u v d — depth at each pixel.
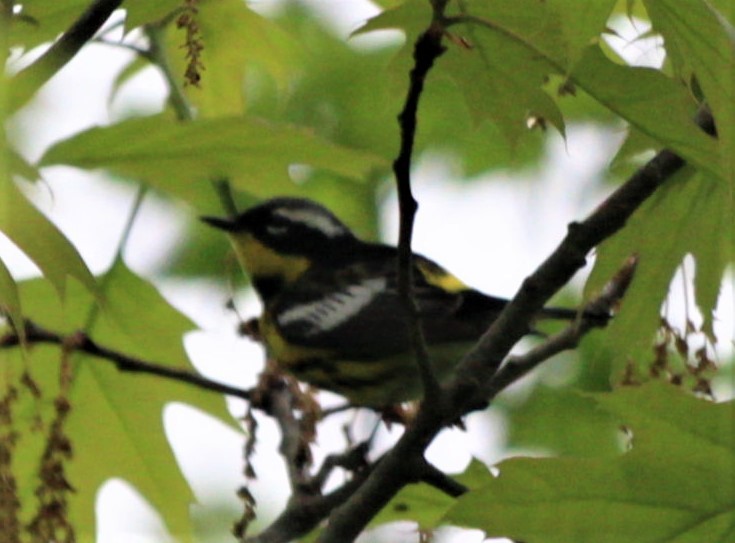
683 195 8.42
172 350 10.98
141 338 10.91
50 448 7.70
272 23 11.12
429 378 7.89
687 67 7.16
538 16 7.23
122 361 9.38
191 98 11.22
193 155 9.63
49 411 10.62
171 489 11.06
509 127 8.18
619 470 6.85
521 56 7.90
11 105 4.93
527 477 6.86
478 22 6.37
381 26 8.25
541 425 15.41
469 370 8.09
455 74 8.08
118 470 11.02
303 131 9.55
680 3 5.80
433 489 9.41
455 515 6.92
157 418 11.02
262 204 14.81
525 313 8.12
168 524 11.05
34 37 8.66
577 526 6.89
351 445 10.42
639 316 8.63
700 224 8.47
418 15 8.12
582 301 8.48
